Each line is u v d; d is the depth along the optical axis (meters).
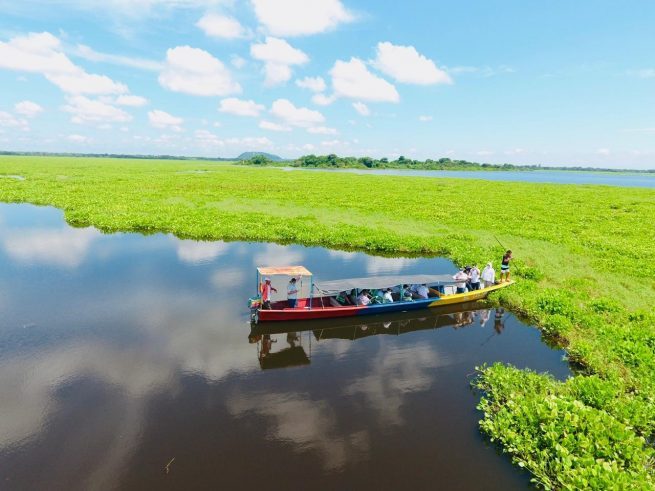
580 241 31.19
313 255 26.41
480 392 11.60
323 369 12.67
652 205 54.31
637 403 10.44
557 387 11.38
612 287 20.78
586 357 13.19
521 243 30.03
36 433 9.24
